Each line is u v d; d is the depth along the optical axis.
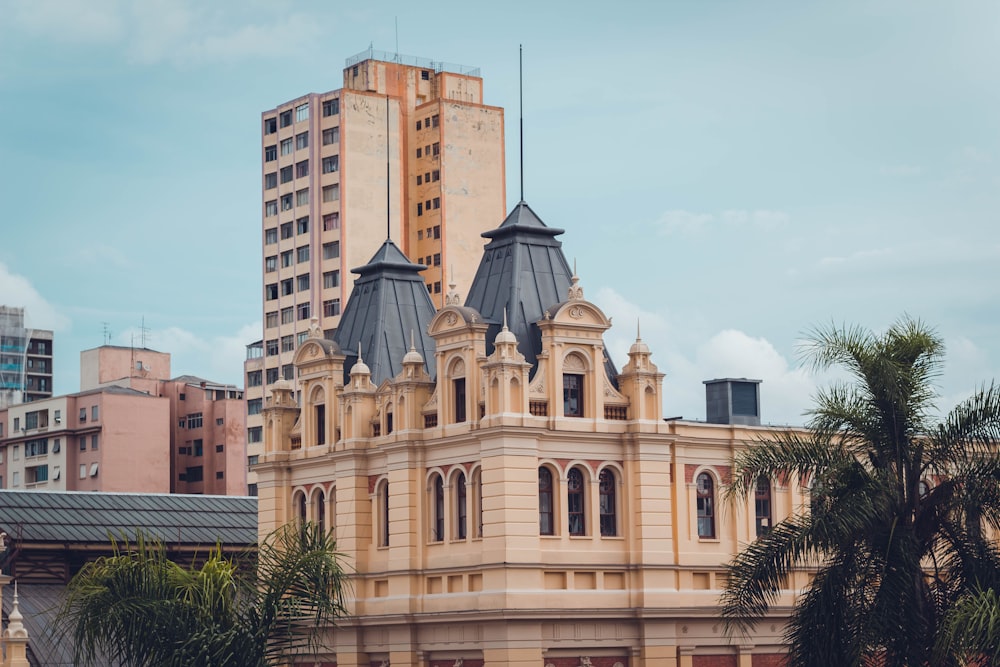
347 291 178.38
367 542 86.62
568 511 80.69
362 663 85.19
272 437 92.75
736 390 91.81
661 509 82.44
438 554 82.56
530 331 83.19
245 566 78.69
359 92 181.62
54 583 107.88
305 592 61.78
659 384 83.75
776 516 87.44
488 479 79.06
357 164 180.88
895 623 55.28
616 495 82.44
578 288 82.69
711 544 84.75
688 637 82.81
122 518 113.50
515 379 79.62
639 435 82.19
